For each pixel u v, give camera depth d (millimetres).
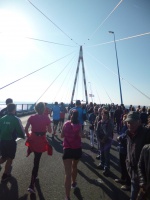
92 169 8219
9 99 8008
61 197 5691
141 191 3355
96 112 12305
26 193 5824
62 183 6629
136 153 4121
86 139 15055
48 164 8602
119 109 18156
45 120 6191
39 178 6984
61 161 9094
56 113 14156
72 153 5617
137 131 4188
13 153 6527
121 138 6840
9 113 6602
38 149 6047
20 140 13258
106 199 5770
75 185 6387
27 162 8641
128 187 6426
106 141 7797
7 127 6430
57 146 12086
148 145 3436
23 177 6945
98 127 8039
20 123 6574
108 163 7734
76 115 5781
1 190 5934
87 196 5898
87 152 10984
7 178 6719
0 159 6539
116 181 6988
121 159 6863
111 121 7957
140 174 3432
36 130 6113
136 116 4184
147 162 3340
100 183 6840
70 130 5680
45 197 5656
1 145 6457
